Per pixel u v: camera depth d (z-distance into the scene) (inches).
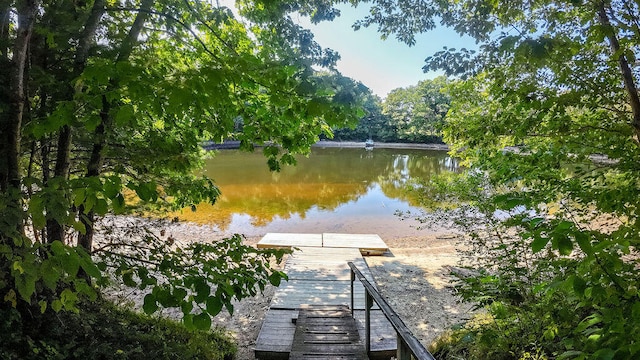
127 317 170.4
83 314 142.2
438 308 246.8
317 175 945.5
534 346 109.3
